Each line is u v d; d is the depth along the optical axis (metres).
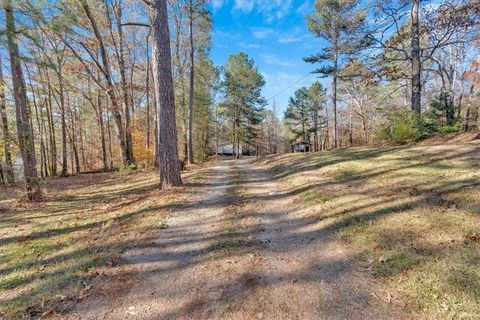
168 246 4.24
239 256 3.78
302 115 41.06
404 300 2.60
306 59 21.19
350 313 2.53
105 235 4.83
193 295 2.97
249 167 13.73
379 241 3.68
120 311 2.77
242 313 2.63
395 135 11.10
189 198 6.89
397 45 12.69
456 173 5.48
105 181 12.62
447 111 11.24
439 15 10.78
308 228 4.61
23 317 2.75
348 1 12.98
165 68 7.92
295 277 3.19
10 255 4.22
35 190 8.49
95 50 16.34
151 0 7.66
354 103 29.89
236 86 31.67
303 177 7.94
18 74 8.27
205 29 19.72
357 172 7.13
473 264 2.85
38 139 22.34
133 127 19.11
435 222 3.83
